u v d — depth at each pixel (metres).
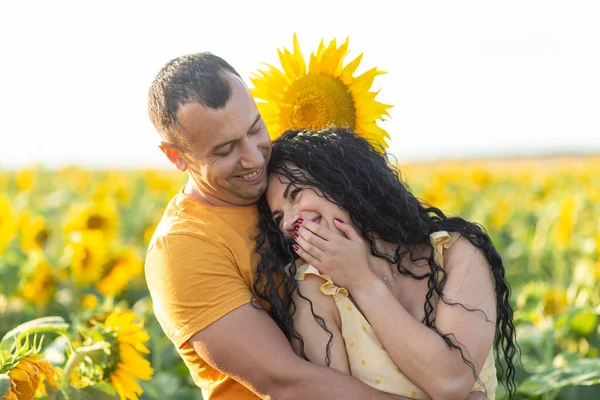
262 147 2.69
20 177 12.39
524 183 17.02
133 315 3.47
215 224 2.72
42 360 2.89
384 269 2.73
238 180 2.67
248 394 2.69
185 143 2.62
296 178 2.71
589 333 5.58
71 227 6.95
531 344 5.49
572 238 8.79
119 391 3.40
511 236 11.31
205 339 2.61
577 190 14.50
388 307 2.58
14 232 6.96
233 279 2.65
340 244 2.63
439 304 2.66
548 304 5.59
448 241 2.74
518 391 4.42
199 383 2.80
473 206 13.07
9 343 3.16
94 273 6.09
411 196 2.83
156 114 2.64
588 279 5.76
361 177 2.74
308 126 3.46
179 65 2.62
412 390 2.59
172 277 2.65
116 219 7.14
